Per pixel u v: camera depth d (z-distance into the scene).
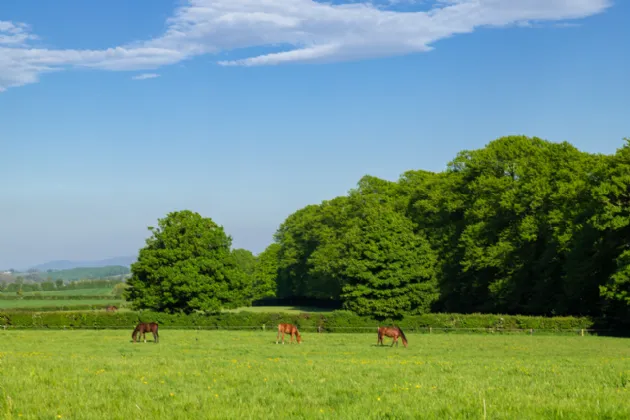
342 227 95.69
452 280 74.06
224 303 72.75
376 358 31.33
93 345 40.31
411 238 69.44
